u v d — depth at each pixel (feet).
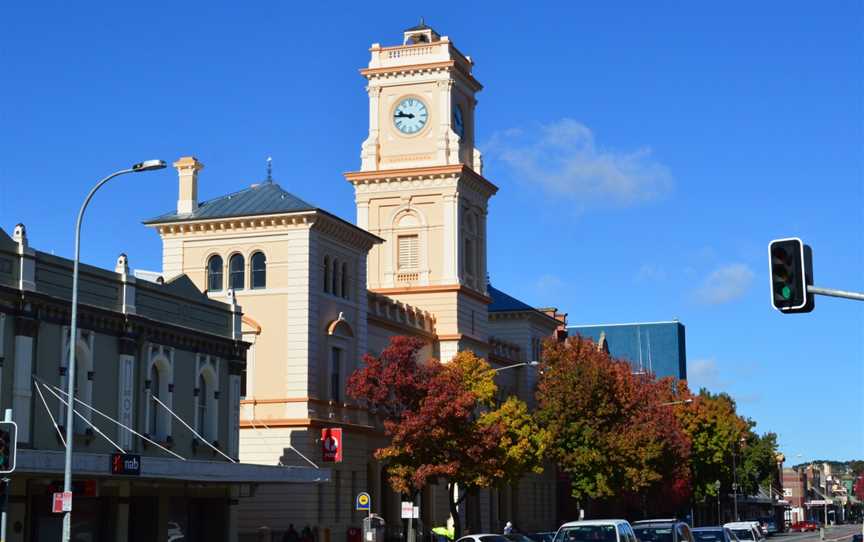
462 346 282.56
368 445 235.20
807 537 403.54
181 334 173.47
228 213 224.12
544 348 303.68
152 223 227.61
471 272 296.30
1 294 139.74
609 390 294.25
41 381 145.48
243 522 212.43
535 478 342.44
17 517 140.77
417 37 303.07
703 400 413.18
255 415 216.95
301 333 217.56
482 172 303.48
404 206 289.12
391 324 256.93
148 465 146.10
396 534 237.25
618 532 114.73
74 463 134.51
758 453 468.34
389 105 295.89
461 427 203.10
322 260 225.97
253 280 222.48
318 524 212.23
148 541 166.91
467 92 304.91
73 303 125.49
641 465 296.10
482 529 290.35
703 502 455.22
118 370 160.56
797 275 85.81
